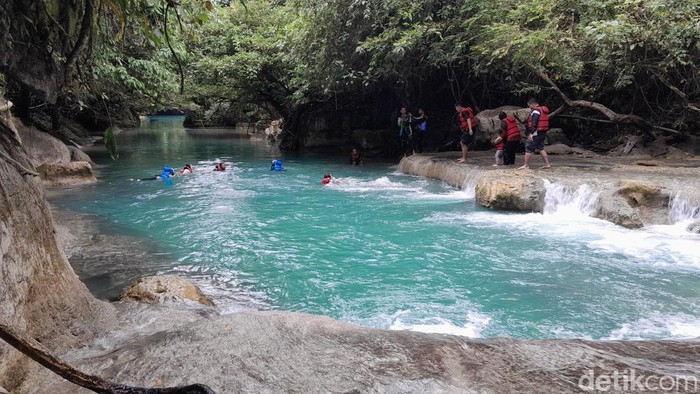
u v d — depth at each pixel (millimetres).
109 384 1738
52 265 3926
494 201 10578
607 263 7184
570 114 17703
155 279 5574
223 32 22938
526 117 16797
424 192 13039
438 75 19891
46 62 4199
